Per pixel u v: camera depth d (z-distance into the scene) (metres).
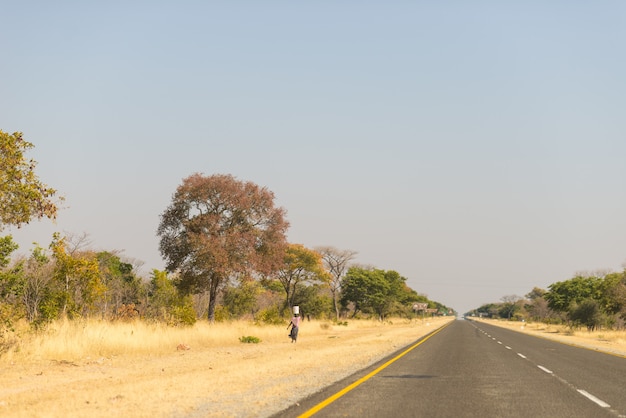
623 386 14.57
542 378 16.38
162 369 18.50
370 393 12.93
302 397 12.18
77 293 28.44
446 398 12.28
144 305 41.62
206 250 41.75
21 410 10.55
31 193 18.08
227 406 10.90
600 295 68.62
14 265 24.23
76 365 19.11
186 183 44.41
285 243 47.31
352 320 94.56
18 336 20.83
